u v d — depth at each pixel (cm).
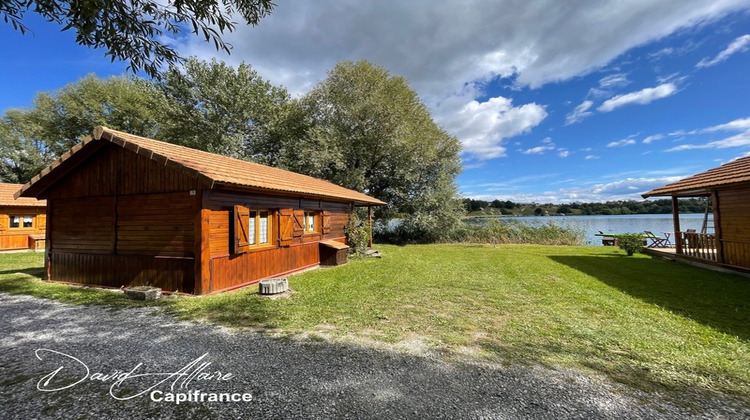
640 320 450
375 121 1934
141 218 662
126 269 673
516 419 219
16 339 382
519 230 1975
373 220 2080
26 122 2627
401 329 412
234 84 2108
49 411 232
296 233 916
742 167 852
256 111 2202
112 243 691
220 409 234
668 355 330
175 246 625
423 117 2077
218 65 2091
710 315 474
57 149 2688
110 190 695
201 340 375
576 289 660
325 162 1856
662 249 1291
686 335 389
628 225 2852
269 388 264
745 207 812
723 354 332
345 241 1271
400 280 765
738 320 450
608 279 773
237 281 683
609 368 301
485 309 509
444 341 370
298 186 914
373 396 251
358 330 409
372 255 1316
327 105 2095
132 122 2539
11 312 496
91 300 566
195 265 600
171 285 625
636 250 1245
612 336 385
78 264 732
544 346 355
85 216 728
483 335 391
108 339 380
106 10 311
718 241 896
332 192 1120
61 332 405
